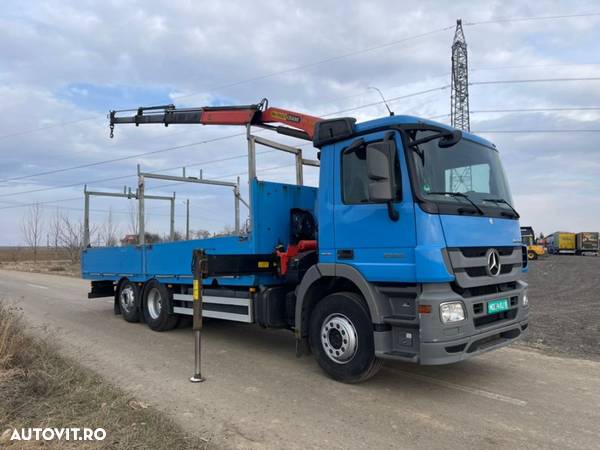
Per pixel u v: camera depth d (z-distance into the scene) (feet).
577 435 13.15
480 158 18.22
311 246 22.15
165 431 12.73
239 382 18.15
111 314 35.99
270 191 22.24
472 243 15.83
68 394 15.25
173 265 27.14
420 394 16.62
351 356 17.25
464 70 139.85
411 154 15.69
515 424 13.92
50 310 38.17
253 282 21.53
